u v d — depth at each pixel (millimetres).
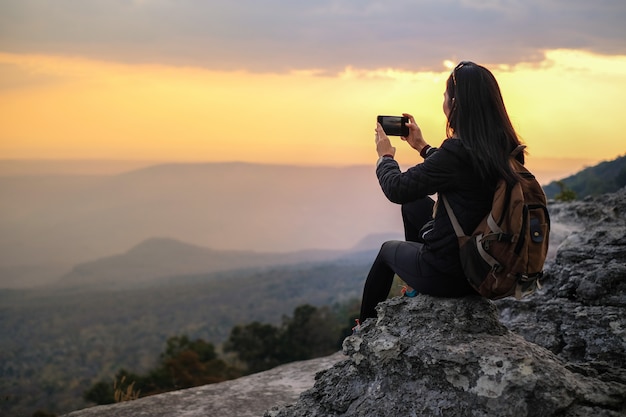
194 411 4355
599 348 3502
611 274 3916
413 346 2600
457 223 2512
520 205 2373
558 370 2410
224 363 57906
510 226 2377
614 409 2354
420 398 2514
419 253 2742
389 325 2777
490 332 2641
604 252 4379
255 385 4867
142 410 4398
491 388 2350
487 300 2732
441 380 2494
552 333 3783
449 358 2455
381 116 2990
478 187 2484
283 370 5234
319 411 2799
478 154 2436
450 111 2658
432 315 2695
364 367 2764
